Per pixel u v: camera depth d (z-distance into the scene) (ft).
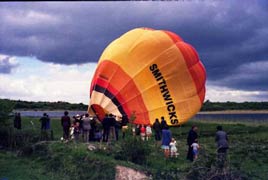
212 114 362.94
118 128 97.91
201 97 118.21
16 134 81.76
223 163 62.54
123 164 64.28
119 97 110.01
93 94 111.75
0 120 86.33
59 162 66.85
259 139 106.42
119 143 75.51
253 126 144.15
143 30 118.01
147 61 111.96
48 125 92.99
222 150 68.95
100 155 68.95
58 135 100.58
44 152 72.33
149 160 70.64
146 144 71.46
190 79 114.01
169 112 111.96
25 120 133.69
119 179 60.80
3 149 80.23
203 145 93.97
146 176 61.82
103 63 114.83
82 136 90.63
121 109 109.40
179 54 113.09
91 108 111.86
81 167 64.23
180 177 60.95
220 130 70.54
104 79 112.27
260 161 75.15
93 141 89.51
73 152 68.85
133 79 111.34
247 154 80.74
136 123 109.50
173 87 112.57
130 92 110.83
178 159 74.84
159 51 112.27
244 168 68.13
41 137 82.58
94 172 62.64
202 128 132.67
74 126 90.63
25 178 61.00
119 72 112.06
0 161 69.77
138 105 110.42
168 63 112.06
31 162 69.97
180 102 112.78
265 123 165.99
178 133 117.39
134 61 112.27
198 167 61.41
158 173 61.93
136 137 72.59
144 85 111.45
